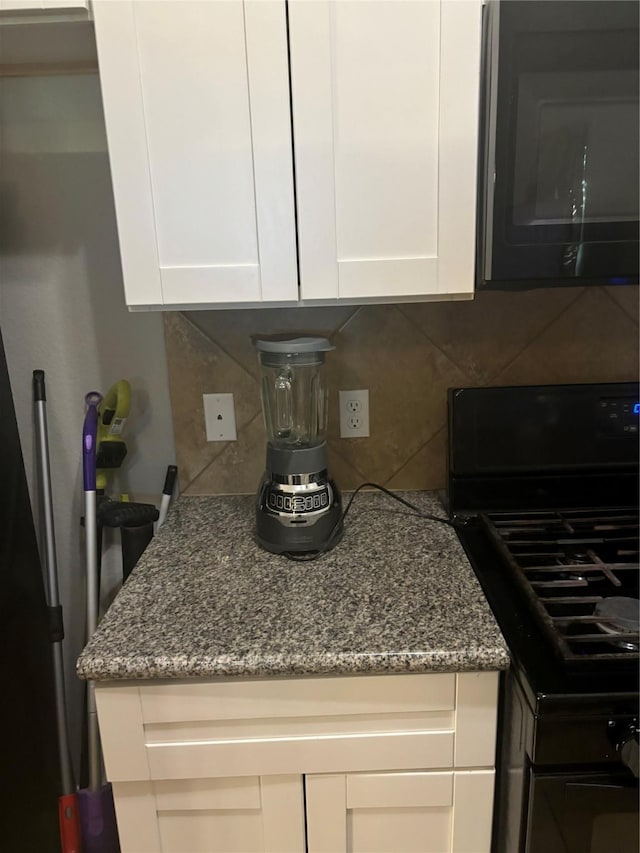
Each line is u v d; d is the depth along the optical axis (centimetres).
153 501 152
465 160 103
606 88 98
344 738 97
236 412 144
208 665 90
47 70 129
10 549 120
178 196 104
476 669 92
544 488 135
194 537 128
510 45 96
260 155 102
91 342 143
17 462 125
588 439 134
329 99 100
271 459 119
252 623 98
